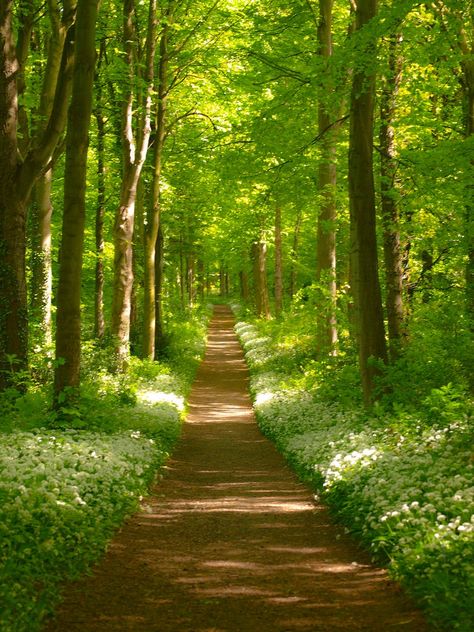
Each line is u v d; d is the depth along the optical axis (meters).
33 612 5.82
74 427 13.89
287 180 20.39
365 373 15.48
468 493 7.82
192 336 47.97
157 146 27.06
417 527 7.59
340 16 22.97
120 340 23.91
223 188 25.70
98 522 8.83
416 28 15.12
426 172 16.36
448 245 19.75
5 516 7.59
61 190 29.97
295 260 43.25
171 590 7.12
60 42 16.06
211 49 24.88
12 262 15.42
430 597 6.01
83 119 13.91
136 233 31.12
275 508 11.30
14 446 11.04
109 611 6.39
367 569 7.72
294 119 20.31
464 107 19.86
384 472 10.09
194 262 71.62
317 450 14.09
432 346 15.89
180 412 22.80
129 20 22.02
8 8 14.88
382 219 18.39
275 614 6.39
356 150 15.09
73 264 14.26
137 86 22.88
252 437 20.44
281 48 21.11
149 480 12.74
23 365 15.66
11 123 15.21
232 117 27.66
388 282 18.47
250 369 37.09
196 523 10.32
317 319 23.97
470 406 12.12
